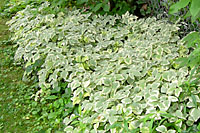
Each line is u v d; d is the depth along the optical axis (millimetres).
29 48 4082
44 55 3961
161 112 2473
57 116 3125
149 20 4414
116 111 2670
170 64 3324
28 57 3955
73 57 3770
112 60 3521
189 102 2574
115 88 2979
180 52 3537
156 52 3498
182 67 3129
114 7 4918
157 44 3719
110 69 3316
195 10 1978
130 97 2861
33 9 5180
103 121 2615
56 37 4207
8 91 3744
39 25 4621
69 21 4531
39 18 4777
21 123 3164
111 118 2592
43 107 3340
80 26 4293
